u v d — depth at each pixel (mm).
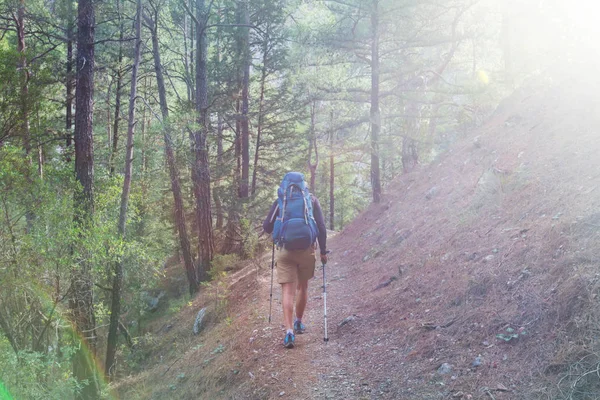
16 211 7508
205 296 13883
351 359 4938
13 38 16125
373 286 7418
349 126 16828
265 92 24062
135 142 11102
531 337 3766
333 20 16641
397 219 11070
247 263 15492
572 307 3672
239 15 21234
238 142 24000
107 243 8906
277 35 21594
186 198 19094
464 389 3639
